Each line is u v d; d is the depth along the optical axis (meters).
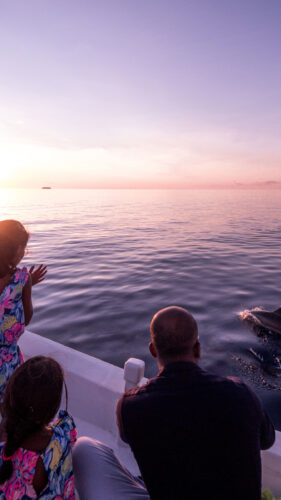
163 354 1.41
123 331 7.57
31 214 47.56
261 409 1.34
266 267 14.18
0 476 1.31
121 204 79.81
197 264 14.77
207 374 1.36
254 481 1.25
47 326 7.85
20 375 1.34
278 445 2.20
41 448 1.35
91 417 2.89
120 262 15.22
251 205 73.38
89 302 9.52
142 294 10.30
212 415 1.26
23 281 2.11
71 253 17.56
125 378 2.56
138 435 1.30
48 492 1.35
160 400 1.31
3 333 2.11
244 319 8.15
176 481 1.24
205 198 124.44
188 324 1.41
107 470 1.72
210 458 1.23
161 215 46.16
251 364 6.07
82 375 2.84
